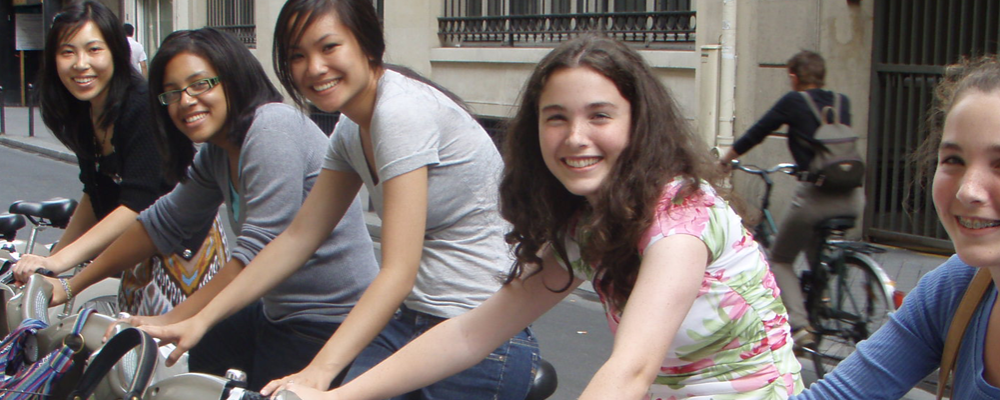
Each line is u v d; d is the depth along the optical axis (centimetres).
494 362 237
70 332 207
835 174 510
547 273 208
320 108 242
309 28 233
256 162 260
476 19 1164
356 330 216
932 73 777
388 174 229
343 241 273
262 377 284
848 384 183
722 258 177
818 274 514
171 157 289
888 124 821
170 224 296
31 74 2478
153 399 176
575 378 513
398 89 238
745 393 184
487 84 1155
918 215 810
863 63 830
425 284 246
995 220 142
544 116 181
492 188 246
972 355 162
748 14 879
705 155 179
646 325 163
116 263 293
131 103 323
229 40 273
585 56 175
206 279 327
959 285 170
